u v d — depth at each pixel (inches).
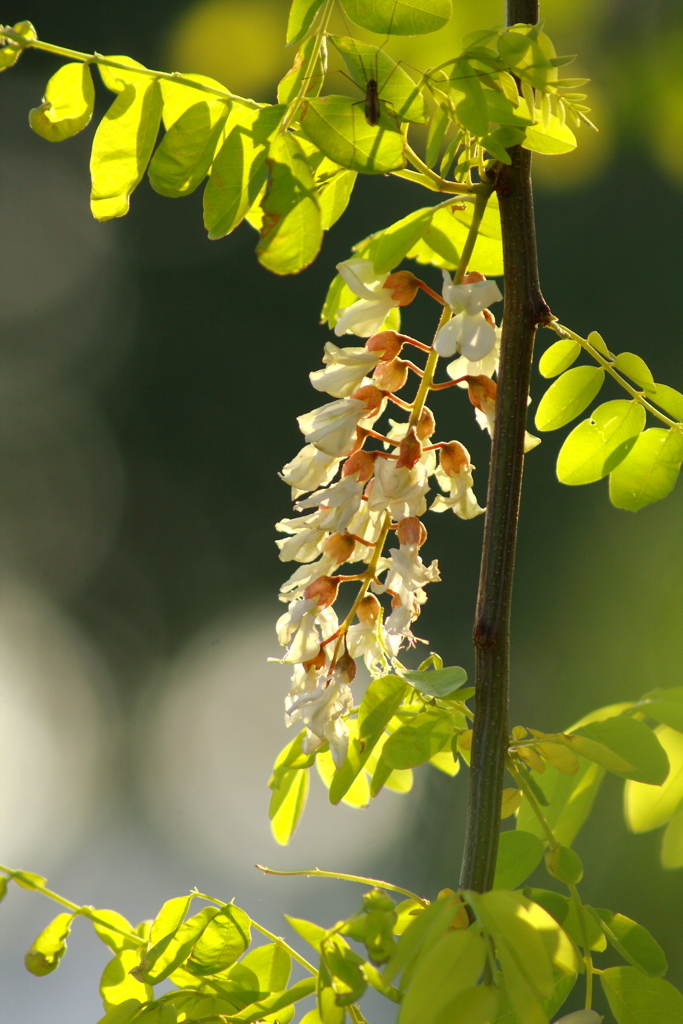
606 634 164.6
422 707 67.4
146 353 279.6
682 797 66.9
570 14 112.5
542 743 66.2
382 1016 103.7
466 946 64.6
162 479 267.9
